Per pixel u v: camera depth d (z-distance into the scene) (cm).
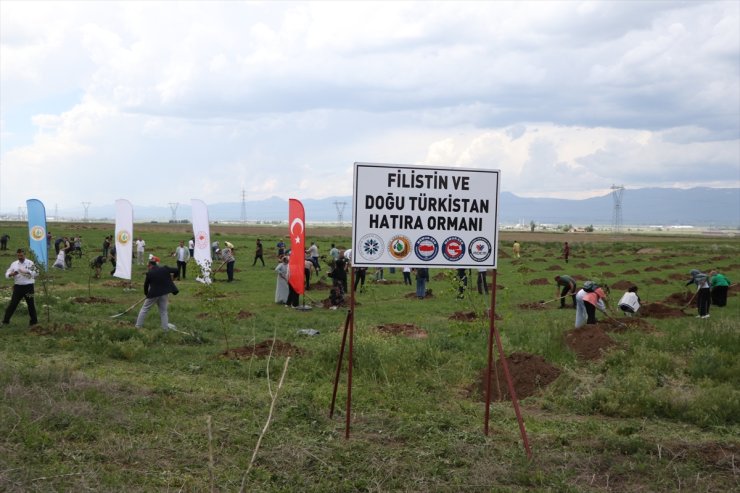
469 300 1164
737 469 671
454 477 640
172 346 1391
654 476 656
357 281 2655
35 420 734
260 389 998
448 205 752
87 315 1797
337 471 650
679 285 3406
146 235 7588
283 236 8644
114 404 838
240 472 633
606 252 6894
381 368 1147
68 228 9406
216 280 3194
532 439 772
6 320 1519
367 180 735
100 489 571
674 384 1081
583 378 1084
